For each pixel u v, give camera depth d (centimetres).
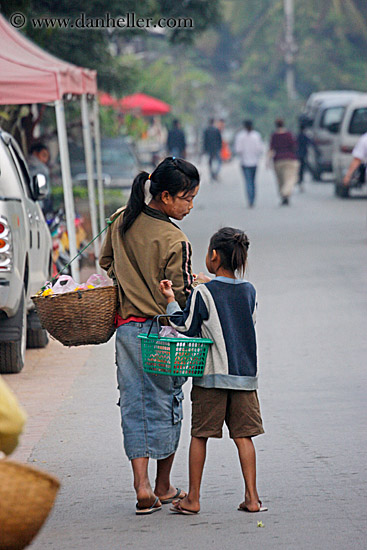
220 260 1174
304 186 7669
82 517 1195
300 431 1553
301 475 1338
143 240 1179
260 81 19175
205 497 1260
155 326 1184
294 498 1244
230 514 1188
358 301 2727
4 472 736
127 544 1095
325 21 18088
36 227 2233
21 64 2558
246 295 1163
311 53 18125
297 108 18300
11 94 2514
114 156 6525
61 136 2605
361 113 6075
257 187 8019
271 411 1681
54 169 4109
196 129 14950
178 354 1130
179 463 1422
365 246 3872
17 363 2003
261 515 1181
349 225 4691
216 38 19812
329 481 1309
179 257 1160
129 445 1184
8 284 1855
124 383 1188
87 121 3259
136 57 10262
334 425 1581
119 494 1283
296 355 2117
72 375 1997
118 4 4656
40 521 743
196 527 1144
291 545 1075
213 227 4809
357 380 1884
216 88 19988
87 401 1778
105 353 2228
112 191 5234
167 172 1167
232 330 1150
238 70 19825
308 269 3328
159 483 1244
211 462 1418
